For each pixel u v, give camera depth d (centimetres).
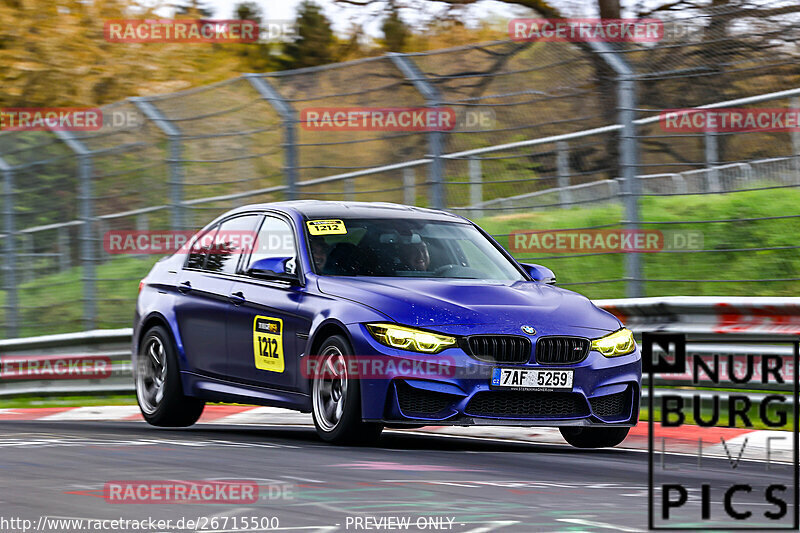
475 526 1486
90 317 4428
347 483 1855
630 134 3397
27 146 4766
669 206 4244
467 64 3744
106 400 4191
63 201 4666
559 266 4128
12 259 4831
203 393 2842
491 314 2381
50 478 1912
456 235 2806
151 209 4381
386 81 3884
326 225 2716
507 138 3728
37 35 7281
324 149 4103
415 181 3991
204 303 2845
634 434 2783
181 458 2191
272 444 2470
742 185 3459
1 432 2839
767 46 3394
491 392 2325
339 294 2484
